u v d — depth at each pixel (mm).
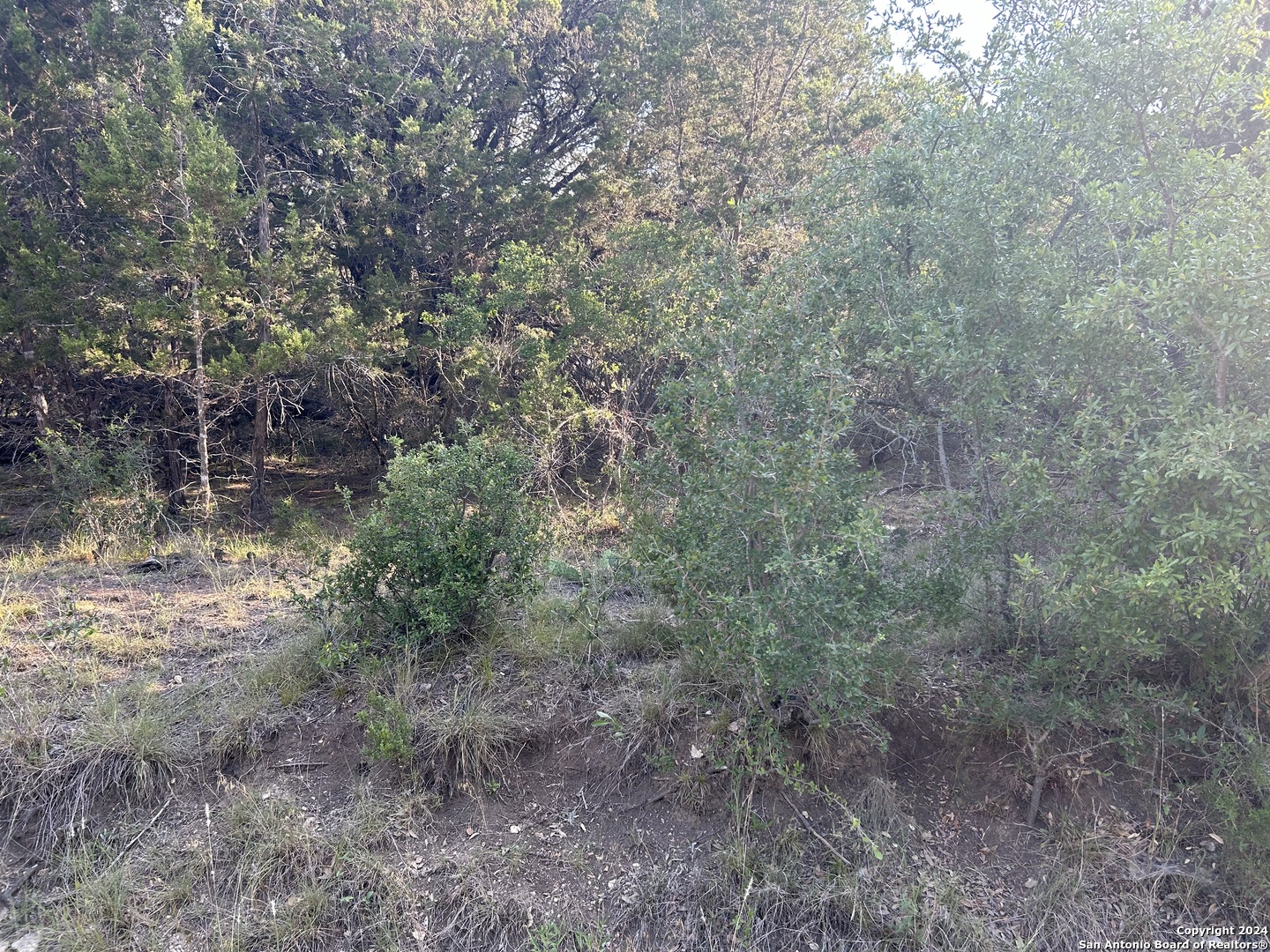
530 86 13188
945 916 3443
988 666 4418
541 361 9750
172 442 11602
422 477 4875
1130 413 3465
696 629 3738
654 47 12492
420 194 12188
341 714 4480
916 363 4074
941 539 4223
